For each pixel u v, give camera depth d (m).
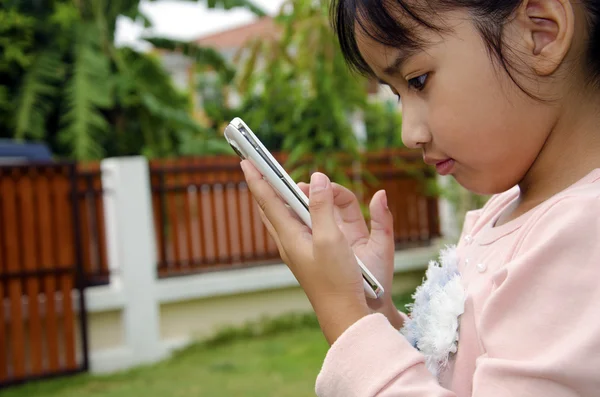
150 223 6.29
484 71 0.93
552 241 0.87
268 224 1.14
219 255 7.02
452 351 1.04
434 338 1.05
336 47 4.68
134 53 11.11
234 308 6.81
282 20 4.91
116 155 10.84
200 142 10.76
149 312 6.19
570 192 0.91
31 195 5.57
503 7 0.91
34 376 5.47
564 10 0.90
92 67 9.81
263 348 6.02
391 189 8.20
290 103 6.70
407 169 8.20
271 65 5.13
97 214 6.24
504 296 0.89
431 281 1.17
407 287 7.85
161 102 11.12
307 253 1.04
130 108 10.71
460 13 0.93
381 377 0.93
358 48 1.03
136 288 6.16
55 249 5.69
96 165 6.26
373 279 1.09
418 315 1.15
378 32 0.97
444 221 8.37
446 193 7.55
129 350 6.07
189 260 6.86
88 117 9.40
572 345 0.82
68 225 5.73
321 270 1.02
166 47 11.23
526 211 1.02
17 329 5.46
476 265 1.06
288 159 7.01
